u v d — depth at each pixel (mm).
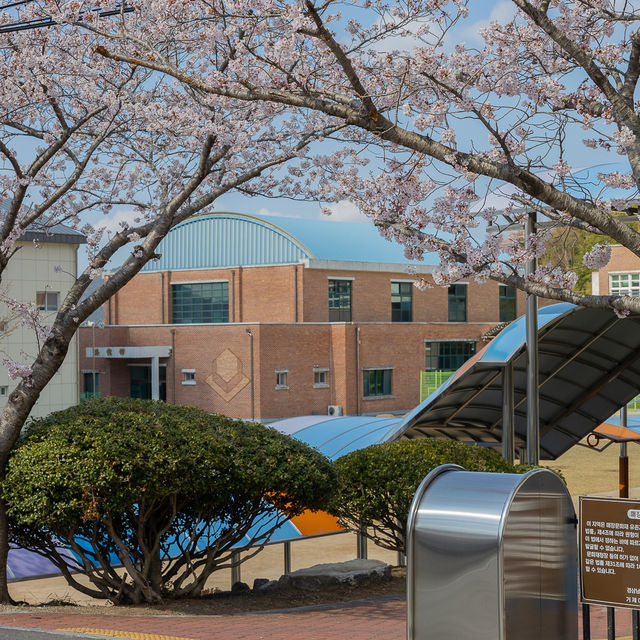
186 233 50844
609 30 8078
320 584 11500
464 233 7730
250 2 7863
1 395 27656
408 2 9148
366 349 46219
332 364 45375
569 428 19812
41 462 9031
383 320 50344
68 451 9000
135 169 13117
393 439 14914
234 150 10797
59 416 9969
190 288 50688
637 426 20781
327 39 6734
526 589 5613
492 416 18531
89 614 9008
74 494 8977
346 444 17531
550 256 11336
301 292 46469
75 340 29984
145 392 46969
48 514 8969
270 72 8430
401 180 7984
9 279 27484
